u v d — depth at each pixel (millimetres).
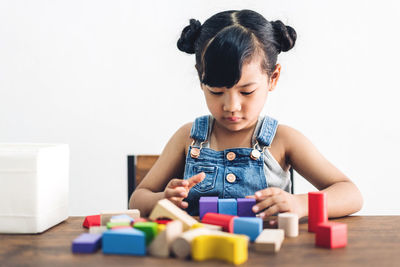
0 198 767
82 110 2207
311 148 1070
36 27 2189
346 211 903
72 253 637
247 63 911
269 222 833
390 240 697
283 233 701
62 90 2207
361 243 680
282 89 2123
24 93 2219
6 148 818
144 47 2166
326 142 2131
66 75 2201
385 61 2084
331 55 2104
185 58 2158
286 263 579
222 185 1047
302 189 2148
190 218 715
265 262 584
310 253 625
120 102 2191
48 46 2197
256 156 1044
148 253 626
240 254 582
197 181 884
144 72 2174
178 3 2137
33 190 761
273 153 1065
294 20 2096
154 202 955
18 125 2229
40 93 2215
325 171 1029
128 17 2158
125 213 785
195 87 2162
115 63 2180
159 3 2145
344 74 2105
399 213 2121
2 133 2230
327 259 596
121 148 2207
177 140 1141
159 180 1115
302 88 2121
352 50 2096
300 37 2100
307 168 1049
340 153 2129
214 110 950
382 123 2105
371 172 2125
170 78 2170
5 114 2229
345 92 2111
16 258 616
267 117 1103
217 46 908
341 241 657
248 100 935
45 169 788
